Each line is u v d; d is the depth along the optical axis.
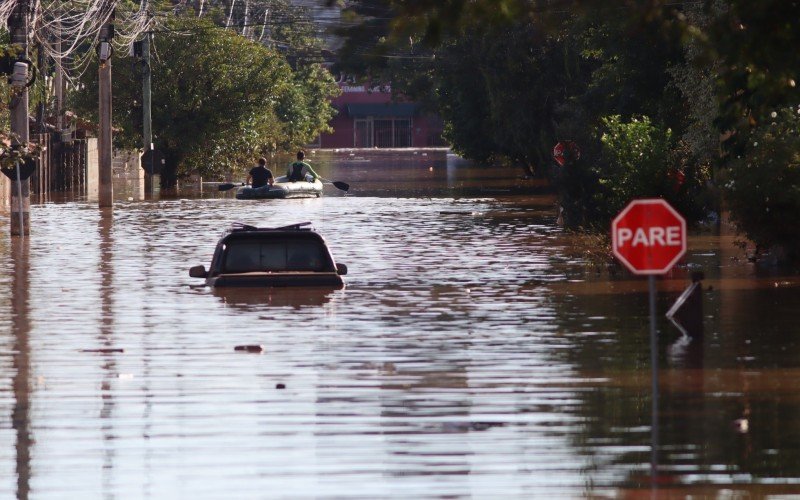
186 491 24.67
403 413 31.25
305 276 57.69
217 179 178.62
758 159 63.41
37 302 53.31
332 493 24.47
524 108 132.62
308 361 38.78
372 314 49.31
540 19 22.48
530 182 162.62
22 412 31.61
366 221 98.94
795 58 25.22
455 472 25.89
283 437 28.81
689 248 73.00
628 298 53.69
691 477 25.53
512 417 30.81
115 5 117.56
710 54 25.12
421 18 21.69
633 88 97.12
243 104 164.38
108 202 116.75
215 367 37.78
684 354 39.69
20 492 24.67
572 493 24.44
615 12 23.08
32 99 123.38
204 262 69.75
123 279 61.62
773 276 60.03
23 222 86.31
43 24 117.62
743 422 30.00
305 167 138.88
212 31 163.88
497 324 46.59
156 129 161.25
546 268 65.69
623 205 73.12
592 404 32.25
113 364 38.44
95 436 29.03
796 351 39.94
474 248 76.75
